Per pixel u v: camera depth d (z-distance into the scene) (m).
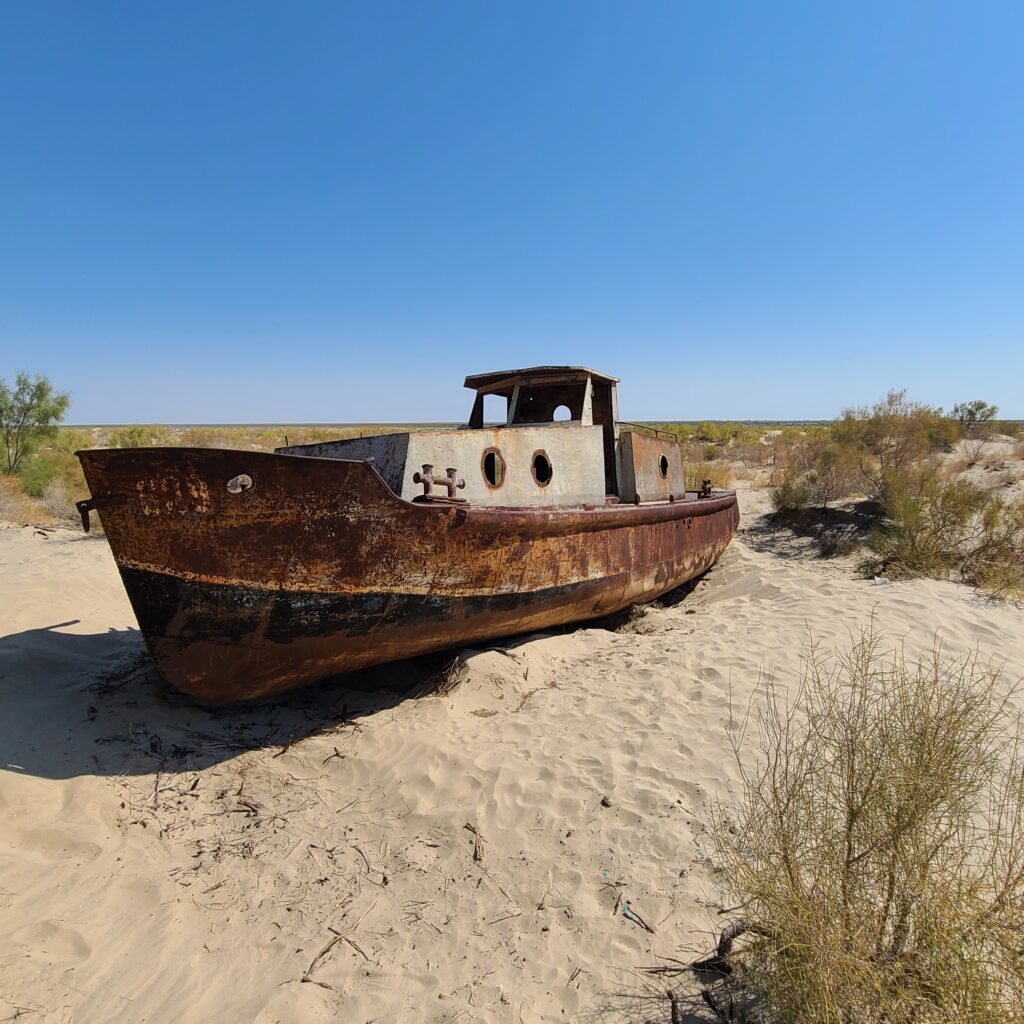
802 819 2.79
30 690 5.19
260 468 4.16
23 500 13.96
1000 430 25.23
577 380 7.66
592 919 3.09
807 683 5.29
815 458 15.95
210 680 4.64
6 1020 2.55
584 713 5.08
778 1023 2.43
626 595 7.42
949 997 2.05
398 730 4.87
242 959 2.95
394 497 4.71
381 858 3.62
